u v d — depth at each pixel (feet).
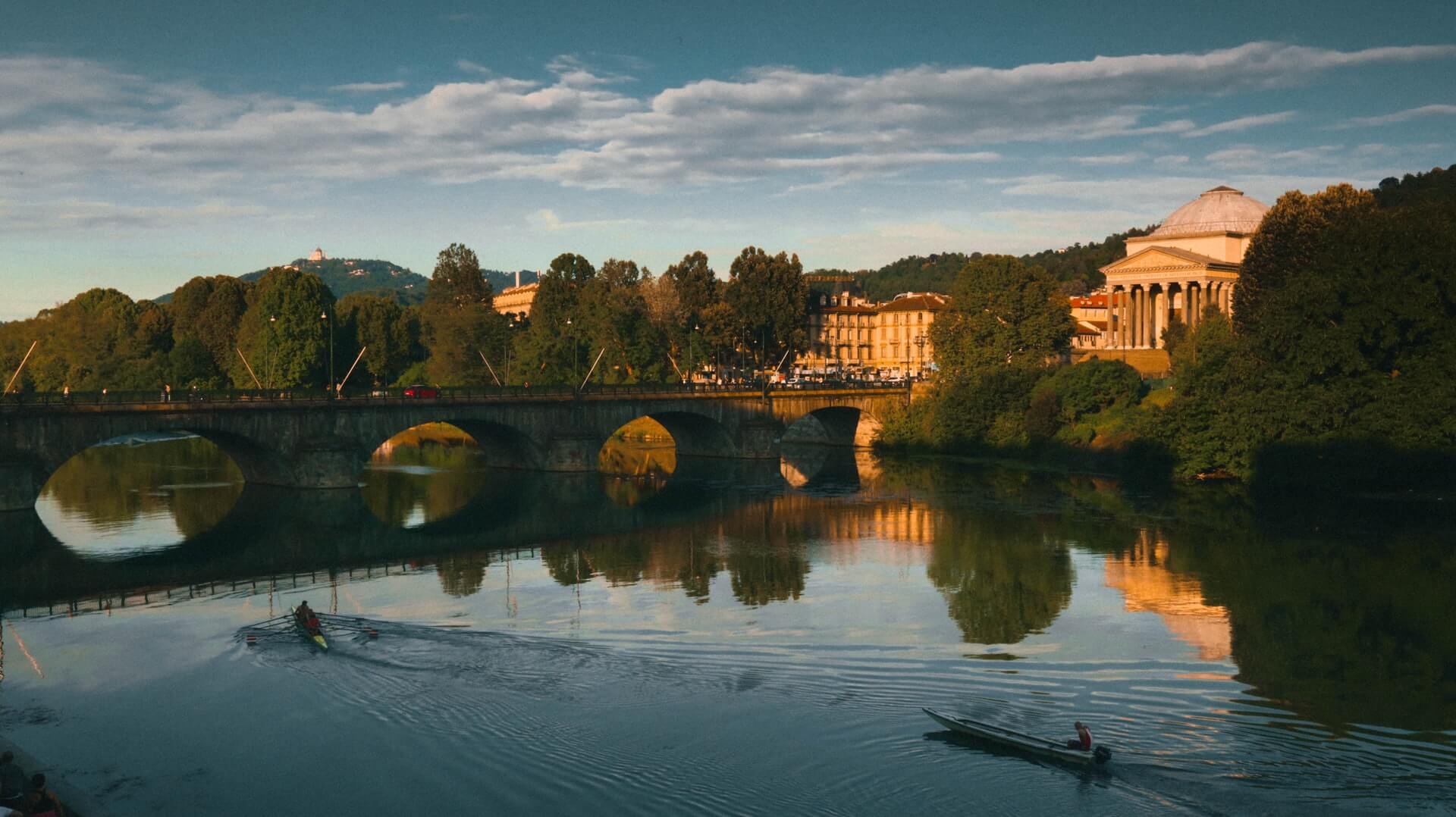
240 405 358.23
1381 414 316.81
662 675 164.45
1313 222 403.34
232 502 363.35
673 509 350.84
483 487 409.69
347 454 386.93
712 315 639.76
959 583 232.12
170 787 127.85
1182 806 116.98
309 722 147.02
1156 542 274.98
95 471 456.86
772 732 139.13
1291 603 210.38
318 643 181.37
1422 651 177.78
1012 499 359.66
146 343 631.97
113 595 224.53
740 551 272.92
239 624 198.70
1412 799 118.42
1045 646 181.06
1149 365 586.86
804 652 177.88
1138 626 194.59
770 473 454.40
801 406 525.34
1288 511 316.40
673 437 543.39
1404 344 329.11
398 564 257.75
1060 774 125.08
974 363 534.37
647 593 224.12
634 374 583.58
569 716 146.61
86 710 154.10
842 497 372.58
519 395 433.89
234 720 148.46
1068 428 458.09
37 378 586.45
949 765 128.06
